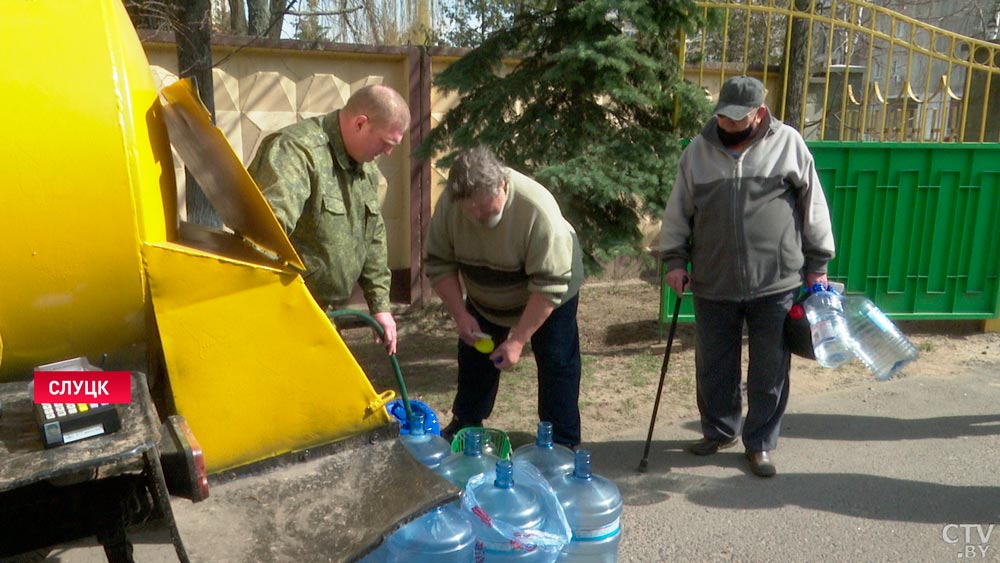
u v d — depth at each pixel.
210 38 4.54
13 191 1.48
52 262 1.54
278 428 1.76
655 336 5.74
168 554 2.82
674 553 2.93
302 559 1.48
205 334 1.68
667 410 4.38
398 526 1.56
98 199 1.54
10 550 1.62
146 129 1.70
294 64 5.72
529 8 5.07
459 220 3.09
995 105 6.20
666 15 4.65
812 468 3.65
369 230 2.99
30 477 1.24
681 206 3.57
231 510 1.63
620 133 4.85
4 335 1.57
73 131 1.51
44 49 1.52
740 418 3.79
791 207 3.35
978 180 5.49
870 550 2.94
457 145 4.88
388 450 1.84
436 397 4.49
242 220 1.90
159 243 1.66
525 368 5.04
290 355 1.75
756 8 5.20
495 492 2.18
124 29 1.73
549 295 2.94
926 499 3.34
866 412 4.34
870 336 3.32
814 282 3.42
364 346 5.50
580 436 3.75
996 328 5.84
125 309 1.64
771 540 3.02
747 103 3.15
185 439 1.49
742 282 3.36
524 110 4.95
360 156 2.74
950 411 4.34
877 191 5.45
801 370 5.04
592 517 2.35
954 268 5.66
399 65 6.01
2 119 1.46
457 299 3.23
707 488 3.46
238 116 5.63
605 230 4.82
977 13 13.20
